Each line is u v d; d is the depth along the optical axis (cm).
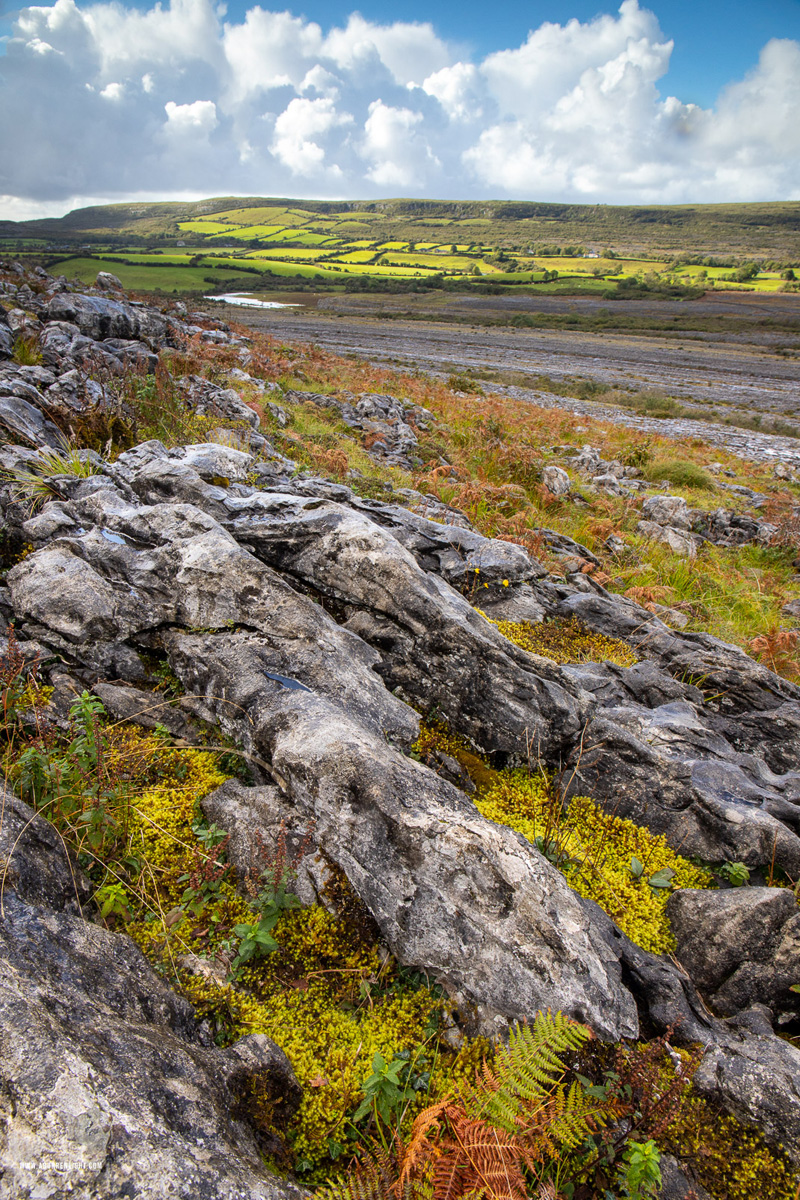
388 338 6562
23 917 269
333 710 398
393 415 1961
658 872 431
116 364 1155
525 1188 244
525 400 3494
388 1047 305
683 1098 303
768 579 1268
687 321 10456
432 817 345
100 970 271
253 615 461
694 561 1243
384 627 506
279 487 760
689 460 2384
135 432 865
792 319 10825
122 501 576
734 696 655
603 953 339
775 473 2381
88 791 349
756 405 4328
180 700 448
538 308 11962
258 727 397
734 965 369
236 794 390
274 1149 261
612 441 2458
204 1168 209
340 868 355
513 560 745
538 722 482
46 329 1252
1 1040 211
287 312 8994
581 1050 308
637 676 632
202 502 589
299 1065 293
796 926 368
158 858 365
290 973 332
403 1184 235
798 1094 299
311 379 2334
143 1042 246
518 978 310
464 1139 247
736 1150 288
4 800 319
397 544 530
